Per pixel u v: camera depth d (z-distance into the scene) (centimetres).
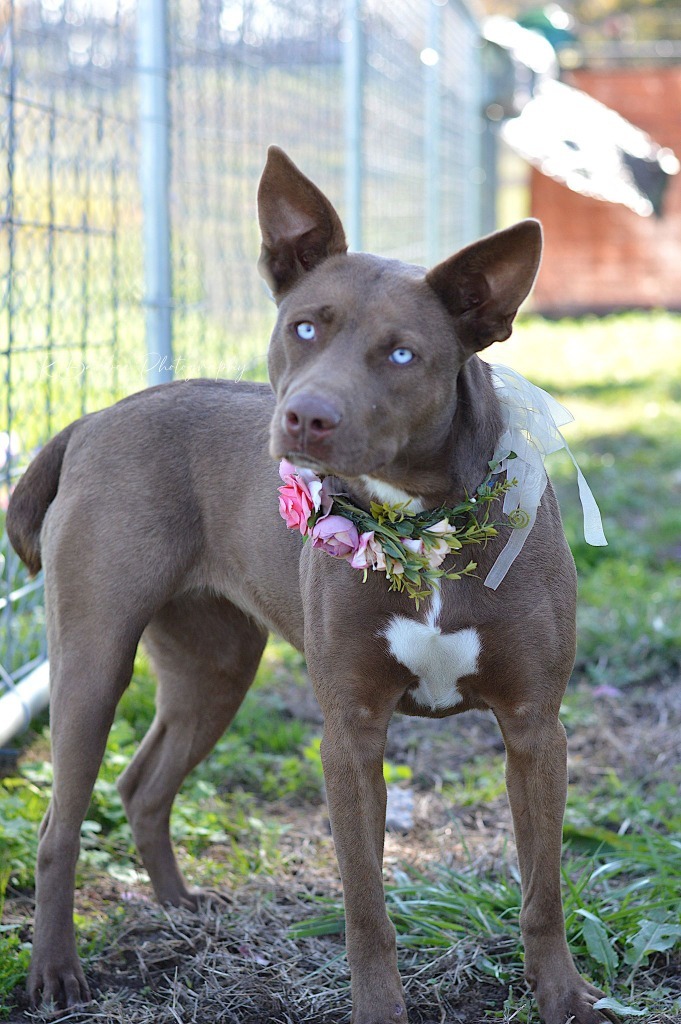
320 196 259
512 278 251
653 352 1377
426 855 371
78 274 466
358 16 729
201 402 334
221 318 569
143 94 462
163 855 346
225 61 562
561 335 1542
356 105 730
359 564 259
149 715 454
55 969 300
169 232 471
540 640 267
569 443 923
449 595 265
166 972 311
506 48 1623
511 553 262
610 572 618
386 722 278
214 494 323
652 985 294
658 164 1705
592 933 302
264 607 316
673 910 317
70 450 336
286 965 307
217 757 433
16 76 421
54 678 317
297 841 384
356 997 266
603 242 1745
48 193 421
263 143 623
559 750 273
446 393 252
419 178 1082
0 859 346
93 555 315
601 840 358
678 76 1691
